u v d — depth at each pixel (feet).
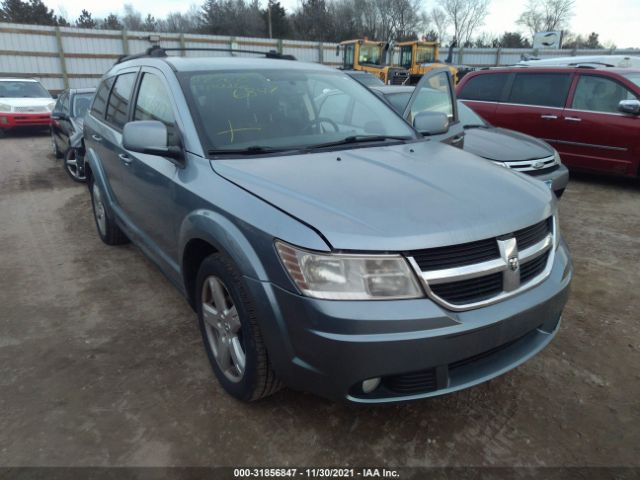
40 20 157.38
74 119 25.61
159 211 10.03
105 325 11.08
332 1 183.52
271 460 7.29
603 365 9.57
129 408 8.36
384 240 6.33
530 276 7.48
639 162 21.99
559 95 24.16
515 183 8.36
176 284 10.09
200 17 185.68
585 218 19.13
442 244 6.46
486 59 105.19
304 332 6.52
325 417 8.14
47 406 8.41
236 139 9.25
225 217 7.57
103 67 79.25
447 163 9.02
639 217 19.21
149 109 10.92
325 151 9.37
